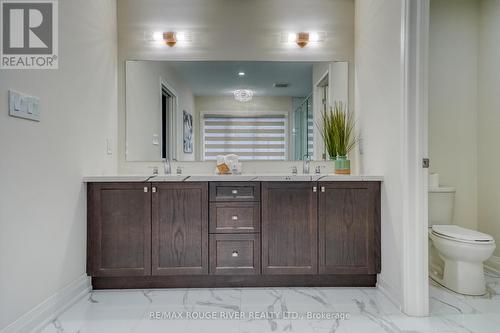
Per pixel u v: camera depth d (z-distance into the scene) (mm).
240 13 2797
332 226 2229
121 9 2768
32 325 1641
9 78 1515
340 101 2809
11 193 1505
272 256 2225
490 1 2771
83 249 2154
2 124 1457
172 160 2805
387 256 2131
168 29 2781
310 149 2822
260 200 2223
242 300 2070
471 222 2893
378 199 2229
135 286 2266
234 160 2615
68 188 1986
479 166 2867
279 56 2807
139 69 2785
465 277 2207
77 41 2113
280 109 2828
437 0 2871
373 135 2375
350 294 2166
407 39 1862
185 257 2213
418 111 1855
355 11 2781
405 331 1686
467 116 2883
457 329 1711
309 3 2805
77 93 2107
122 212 2195
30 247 1635
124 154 2783
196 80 2811
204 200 2213
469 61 2875
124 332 1673
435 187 2631
